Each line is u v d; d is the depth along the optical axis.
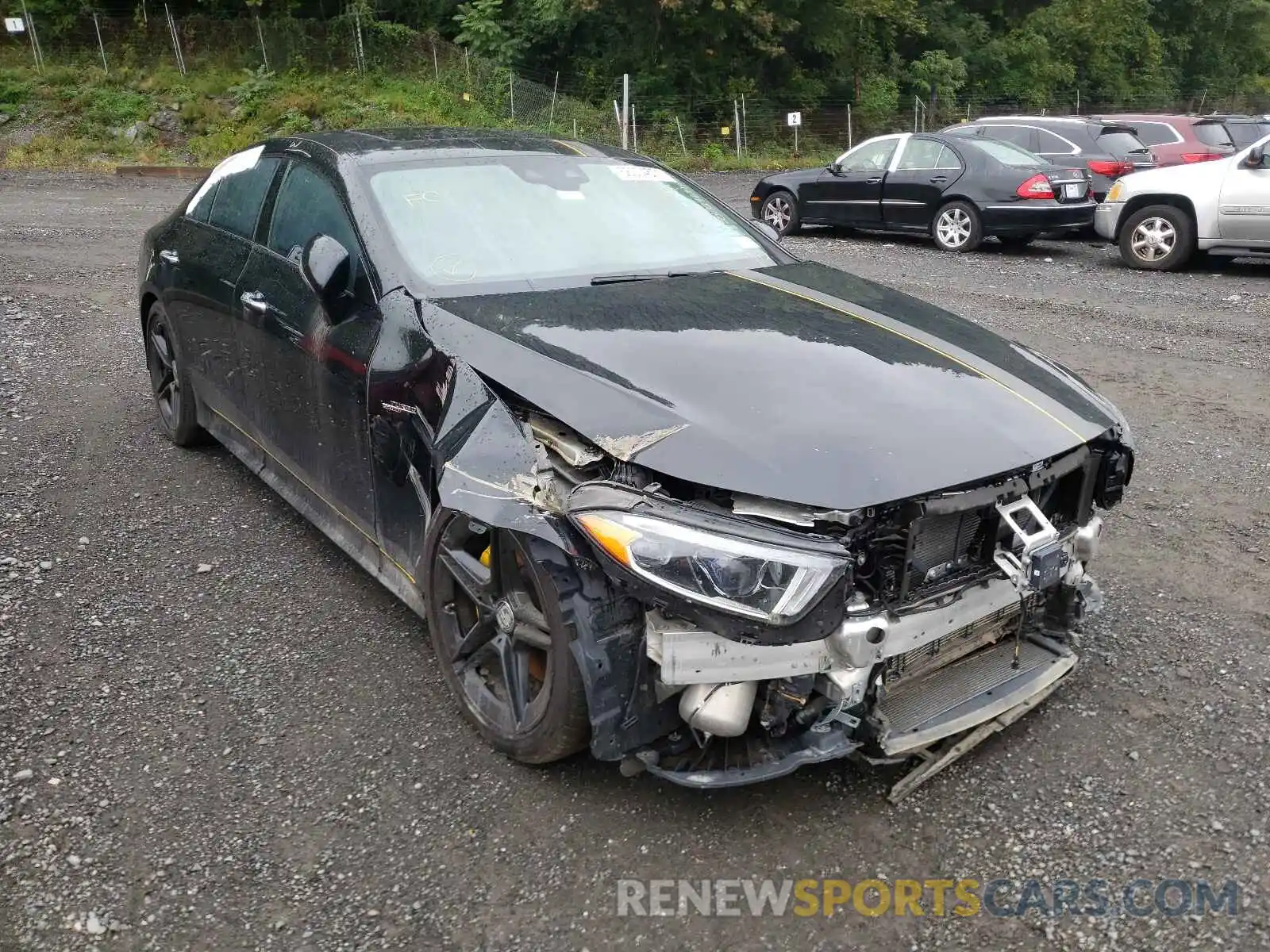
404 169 3.76
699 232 4.00
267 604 3.79
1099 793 2.79
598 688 2.49
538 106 26.83
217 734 3.02
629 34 28.56
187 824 2.65
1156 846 2.60
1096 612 3.27
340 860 2.54
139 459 5.18
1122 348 7.54
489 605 2.86
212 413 4.86
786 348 2.92
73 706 3.15
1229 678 3.34
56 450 5.27
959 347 3.09
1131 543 4.34
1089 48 40.59
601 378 2.72
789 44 31.55
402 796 2.77
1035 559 2.62
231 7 28.33
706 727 2.48
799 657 2.41
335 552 4.21
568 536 2.45
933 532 2.58
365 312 3.36
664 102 27.78
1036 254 12.53
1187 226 10.80
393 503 3.27
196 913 2.38
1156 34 43.69
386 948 2.29
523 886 2.47
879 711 2.61
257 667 3.37
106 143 22.48
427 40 27.53
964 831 2.65
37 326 7.78
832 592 2.33
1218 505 4.74
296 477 4.03
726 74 29.58
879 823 2.68
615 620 2.49
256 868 2.51
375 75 26.55
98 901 2.40
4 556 4.10
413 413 3.05
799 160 27.47
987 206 12.26
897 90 33.62
